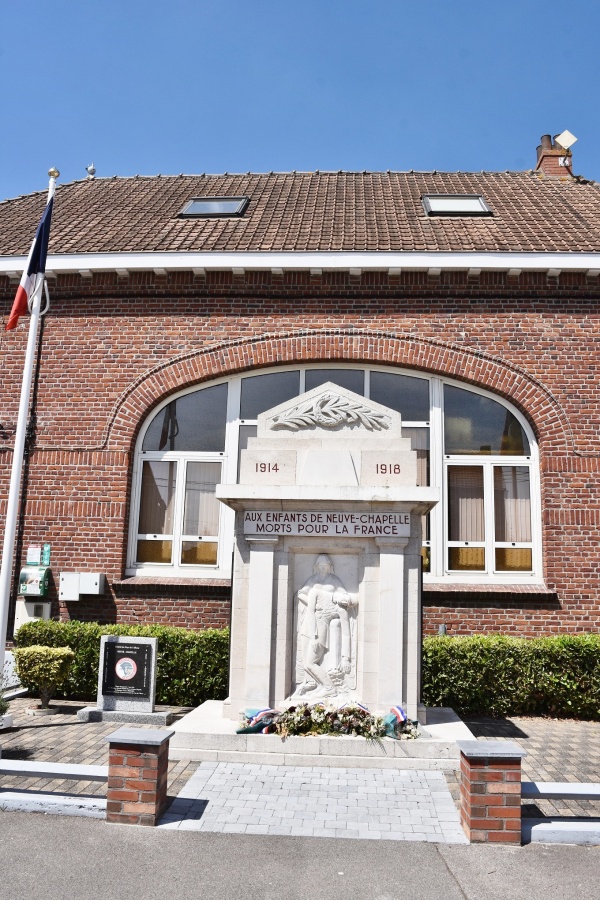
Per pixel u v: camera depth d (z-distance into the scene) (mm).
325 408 8414
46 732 8266
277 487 7809
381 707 7527
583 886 4750
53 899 4473
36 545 11734
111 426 12023
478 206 14438
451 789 6465
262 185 16234
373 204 14734
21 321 12547
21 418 8570
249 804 6074
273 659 7777
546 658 9641
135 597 11469
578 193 15219
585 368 11789
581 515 11320
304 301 12211
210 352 12148
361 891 4641
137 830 5520
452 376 11898
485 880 4816
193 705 9789
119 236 13172
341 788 6465
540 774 7020
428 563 11562
